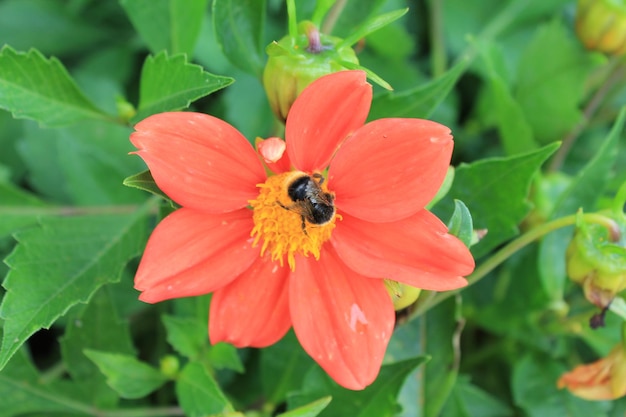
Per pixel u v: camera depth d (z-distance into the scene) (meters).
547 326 0.48
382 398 0.42
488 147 0.56
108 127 0.51
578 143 0.56
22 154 0.52
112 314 0.44
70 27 0.55
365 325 0.37
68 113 0.42
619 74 0.51
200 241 0.37
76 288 0.41
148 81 0.41
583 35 0.49
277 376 0.46
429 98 0.42
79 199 0.50
